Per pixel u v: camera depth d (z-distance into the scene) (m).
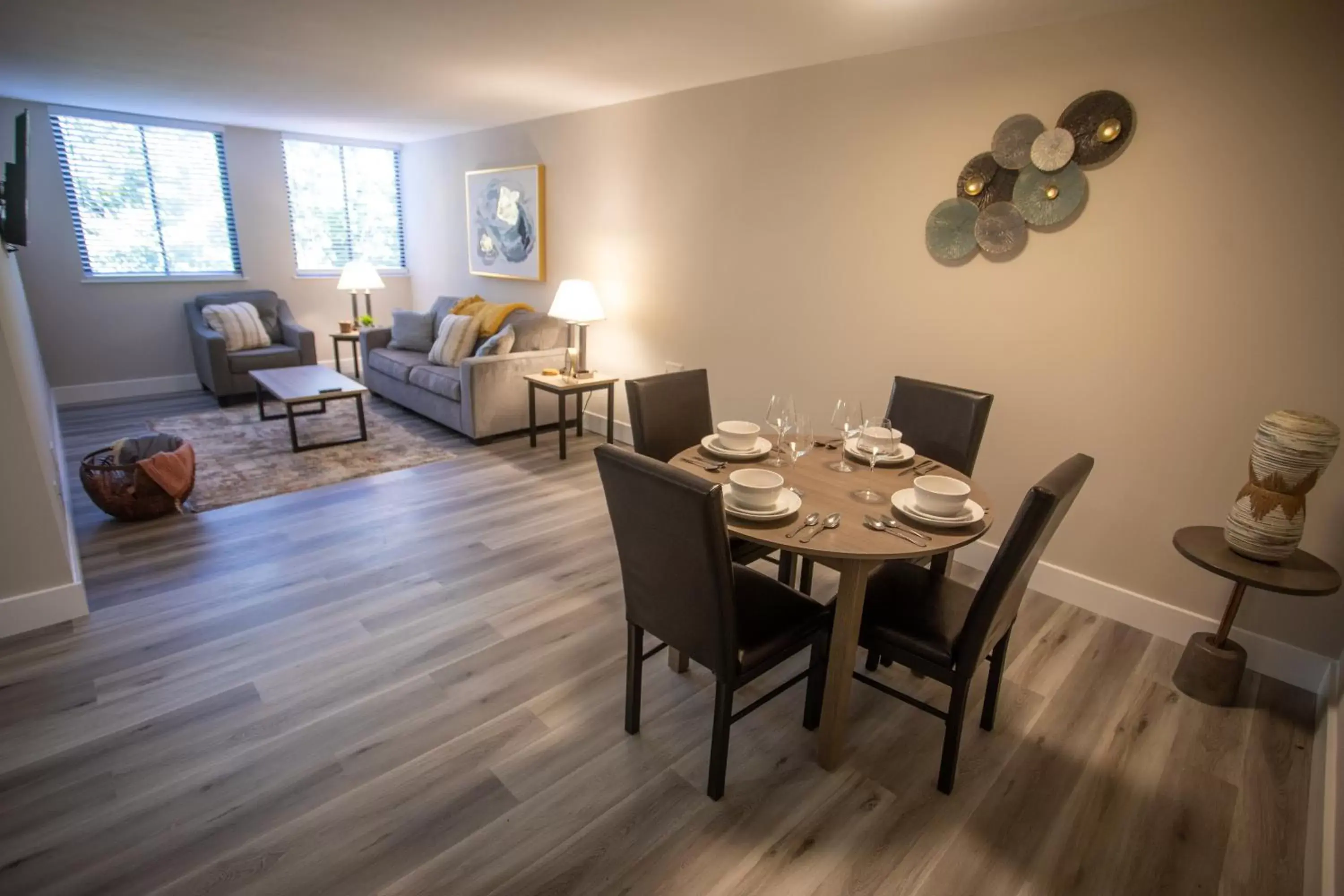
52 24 2.79
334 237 6.29
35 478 2.21
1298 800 1.76
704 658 1.63
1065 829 1.66
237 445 4.28
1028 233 2.54
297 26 2.76
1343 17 1.86
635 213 4.18
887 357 3.08
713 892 1.46
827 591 2.78
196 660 2.17
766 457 2.23
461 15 2.55
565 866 1.51
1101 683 2.22
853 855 1.56
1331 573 1.93
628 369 4.47
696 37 2.74
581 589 2.71
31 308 4.86
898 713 2.06
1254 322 2.13
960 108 2.64
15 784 1.67
